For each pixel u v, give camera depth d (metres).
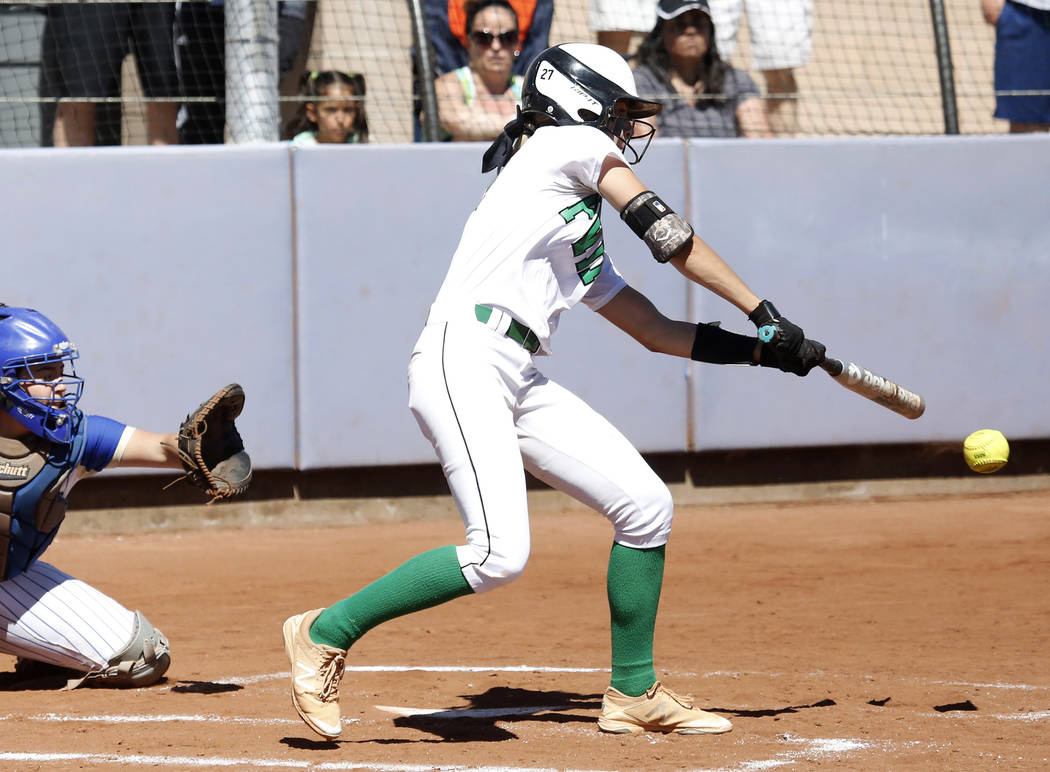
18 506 14.92
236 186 28.41
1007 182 31.00
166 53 30.92
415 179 29.00
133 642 15.72
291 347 28.77
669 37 32.22
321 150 28.64
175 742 12.80
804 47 34.84
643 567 12.98
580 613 21.08
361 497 29.66
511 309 12.22
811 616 20.41
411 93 33.03
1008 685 15.62
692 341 13.49
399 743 12.77
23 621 15.51
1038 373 31.36
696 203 30.06
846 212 30.53
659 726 13.19
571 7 34.47
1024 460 32.09
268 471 29.23
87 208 27.95
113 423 15.34
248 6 29.06
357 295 28.92
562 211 12.34
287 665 17.23
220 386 28.52
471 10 31.78
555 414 12.75
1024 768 11.77
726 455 30.98
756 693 15.25
